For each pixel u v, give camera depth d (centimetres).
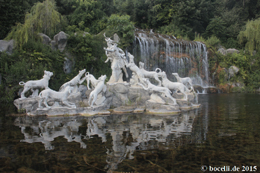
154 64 2908
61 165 407
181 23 4125
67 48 2102
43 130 684
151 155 462
